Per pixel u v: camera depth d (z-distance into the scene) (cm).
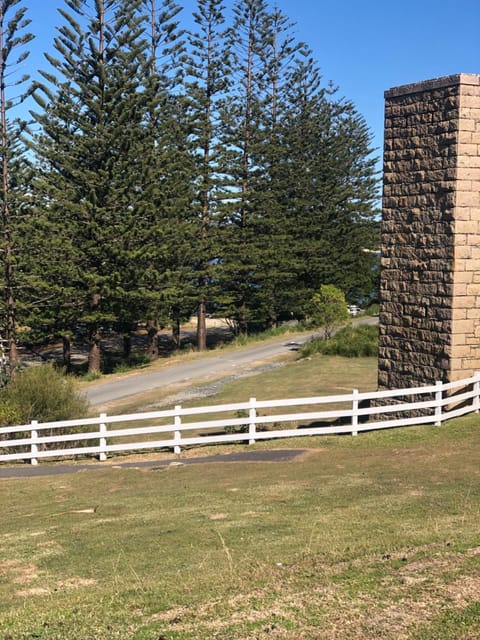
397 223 1569
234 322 5503
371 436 1424
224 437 1464
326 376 2545
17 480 1352
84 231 3381
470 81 1424
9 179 3338
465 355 1469
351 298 5684
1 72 3172
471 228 1451
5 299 3450
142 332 5984
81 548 841
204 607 571
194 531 870
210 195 4131
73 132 3359
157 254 3516
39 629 554
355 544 737
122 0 3322
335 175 5216
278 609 549
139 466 1380
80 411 1834
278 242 4556
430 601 539
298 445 1421
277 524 874
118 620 564
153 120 3884
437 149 1470
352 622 513
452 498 946
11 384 1808
